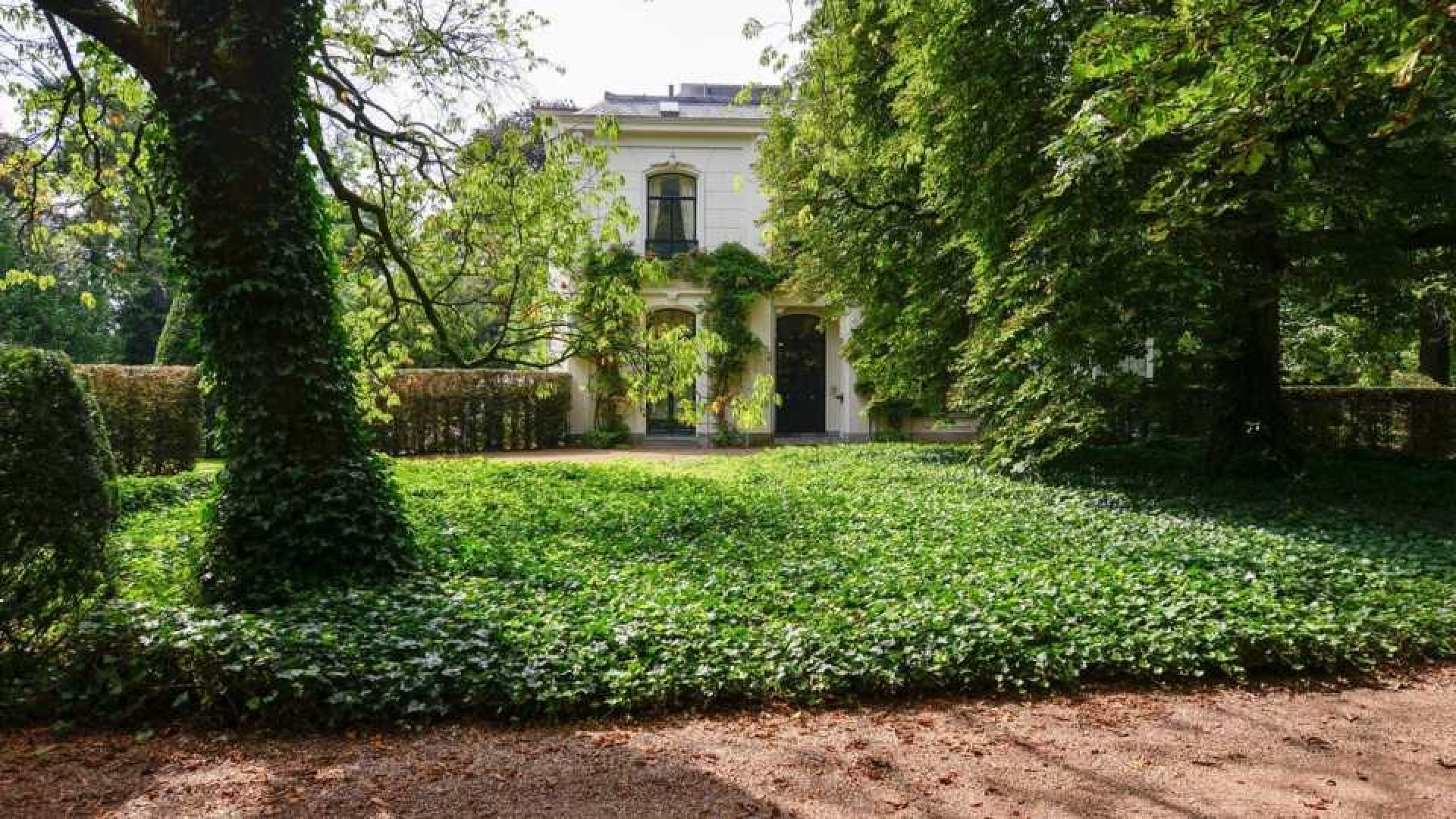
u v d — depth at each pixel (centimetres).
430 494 1055
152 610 446
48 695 399
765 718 411
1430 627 552
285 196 598
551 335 970
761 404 943
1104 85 927
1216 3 520
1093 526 839
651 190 2266
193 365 1939
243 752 367
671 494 1055
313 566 587
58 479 438
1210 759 371
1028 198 1050
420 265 981
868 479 1231
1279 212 1026
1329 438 1778
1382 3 474
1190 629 505
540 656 439
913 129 1229
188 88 566
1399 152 986
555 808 321
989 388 1359
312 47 632
